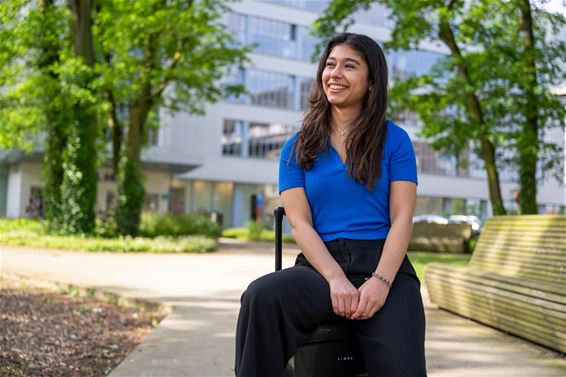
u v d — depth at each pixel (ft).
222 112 150.71
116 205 69.82
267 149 156.87
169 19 61.16
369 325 7.36
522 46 50.96
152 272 32.99
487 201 190.29
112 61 68.18
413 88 61.62
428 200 184.75
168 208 147.54
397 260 7.63
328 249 8.00
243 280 30.14
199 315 19.66
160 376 12.49
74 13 58.59
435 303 21.03
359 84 8.32
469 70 53.78
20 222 69.92
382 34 167.22
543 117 48.32
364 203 8.09
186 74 66.44
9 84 60.23
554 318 13.48
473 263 20.67
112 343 15.98
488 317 16.90
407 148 8.34
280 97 157.69
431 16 54.65
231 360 13.85
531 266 16.76
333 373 7.73
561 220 15.96
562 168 53.98
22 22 53.93
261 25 154.20
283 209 8.55
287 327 7.32
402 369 7.06
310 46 160.45
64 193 59.62
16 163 130.41
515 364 13.44
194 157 133.80
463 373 12.68
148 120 83.87
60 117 59.26
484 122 57.16
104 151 81.46
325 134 8.36
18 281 27.71
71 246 49.39
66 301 22.49
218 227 91.76
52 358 13.80
